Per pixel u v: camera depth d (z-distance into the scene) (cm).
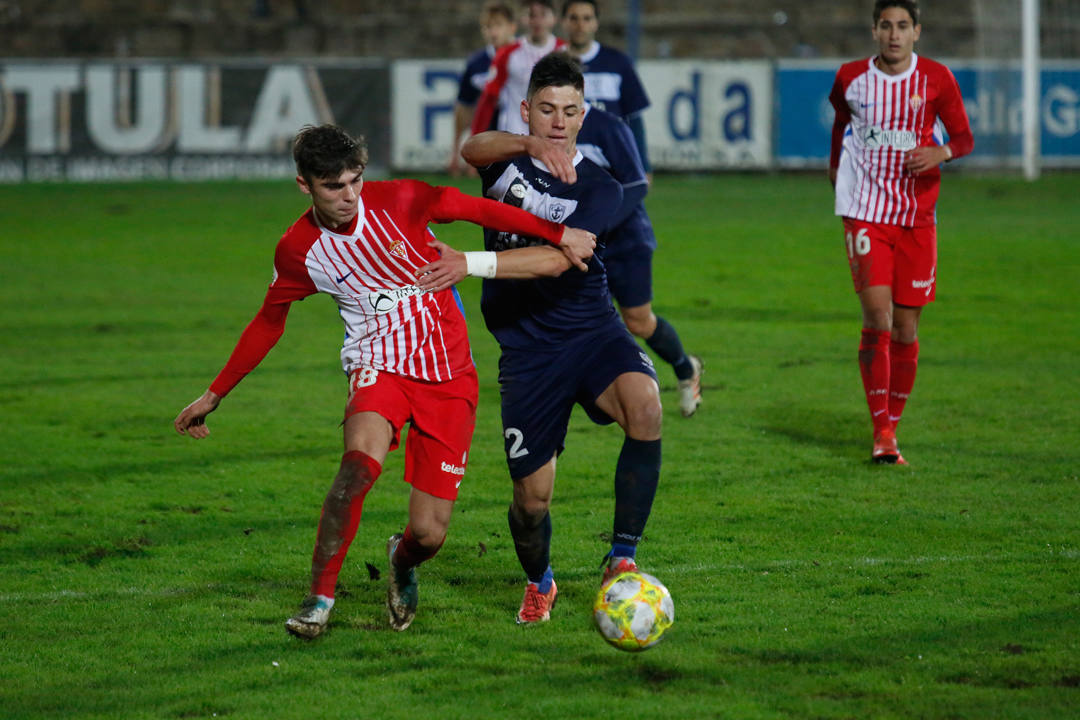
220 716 1218
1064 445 2270
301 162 1324
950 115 2183
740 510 1917
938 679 1270
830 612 1473
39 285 4356
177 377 2984
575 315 1486
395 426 1409
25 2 8931
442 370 1430
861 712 1196
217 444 2380
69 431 2478
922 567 1633
